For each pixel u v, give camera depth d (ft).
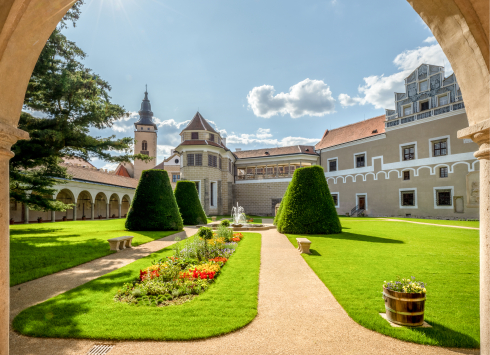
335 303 17.92
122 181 148.46
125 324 14.58
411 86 105.60
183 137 139.64
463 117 90.07
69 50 49.24
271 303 17.93
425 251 34.63
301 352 12.18
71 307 16.87
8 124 9.22
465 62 9.32
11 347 12.51
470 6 8.48
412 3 10.44
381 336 13.61
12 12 8.44
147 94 238.89
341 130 142.82
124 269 26.30
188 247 31.58
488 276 8.50
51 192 53.98
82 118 49.32
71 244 40.19
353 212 122.42
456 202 90.84
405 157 105.70
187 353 12.08
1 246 8.91
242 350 12.34
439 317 15.44
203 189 131.44
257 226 66.64
